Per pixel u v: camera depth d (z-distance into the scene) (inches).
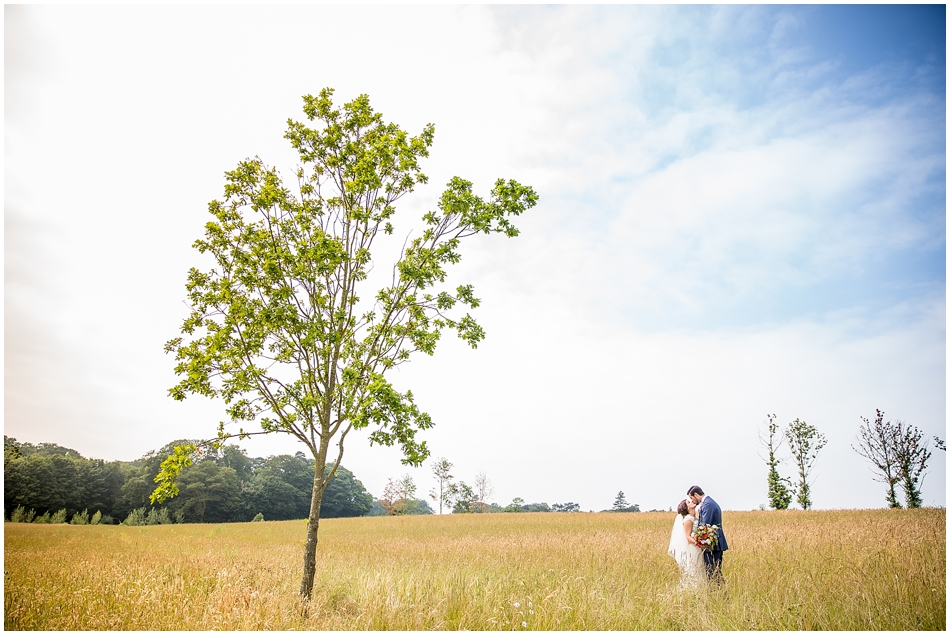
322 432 306.5
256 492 3238.2
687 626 243.4
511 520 1568.7
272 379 303.1
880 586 275.3
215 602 262.1
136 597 285.3
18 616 259.9
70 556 589.0
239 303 299.0
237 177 322.7
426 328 323.6
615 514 1660.9
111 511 2743.6
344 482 3836.1
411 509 3154.5
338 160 335.6
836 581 296.4
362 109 341.4
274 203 323.9
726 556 406.0
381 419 273.7
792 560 375.6
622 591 302.4
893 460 1283.2
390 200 349.1
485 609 259.4
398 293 319.3
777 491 1622.8
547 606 262.2
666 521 1273.4
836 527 613.3
